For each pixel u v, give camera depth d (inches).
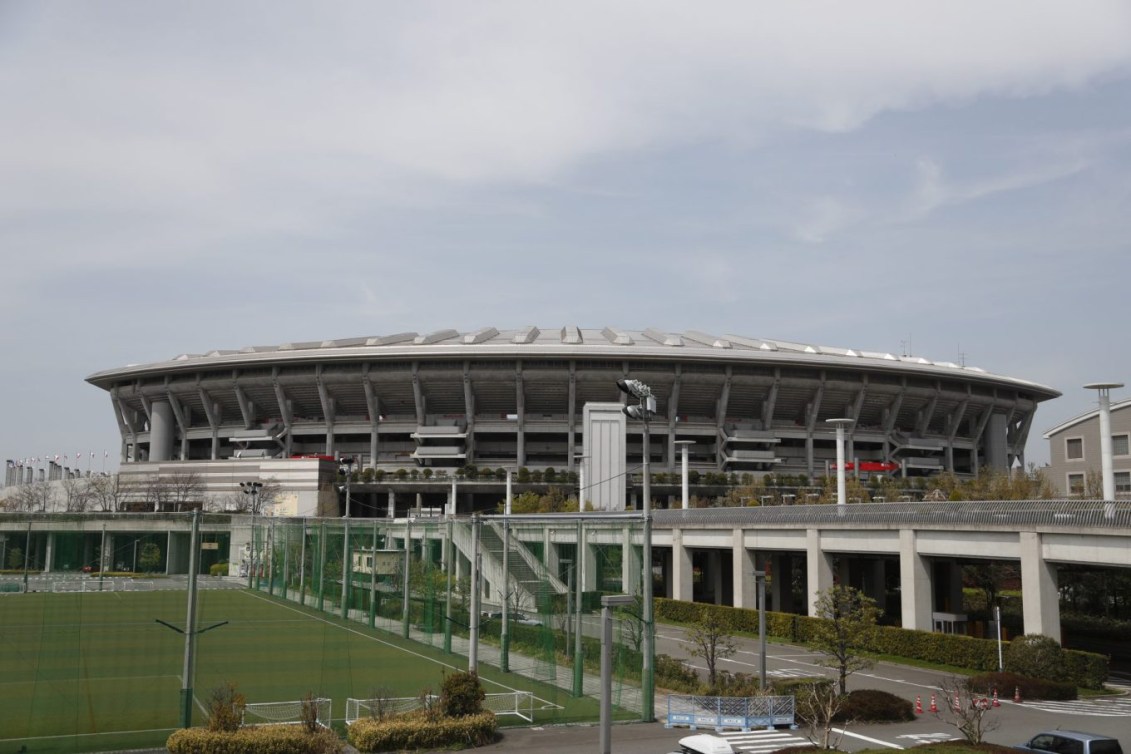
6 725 1060.5
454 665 1560.0
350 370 5231.3
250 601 2332.7
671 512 2687.0
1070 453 3595.0
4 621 1355.8
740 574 2348.7
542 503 3976.4
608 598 709.3
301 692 1309.1
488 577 1747.0
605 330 6190.9
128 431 6358.3
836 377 5285.4
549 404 5295.3
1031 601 1573.6
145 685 1305.4
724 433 5280.5
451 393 5290.4
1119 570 2249.0
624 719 1176.8
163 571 1879.9
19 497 5270.7
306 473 4904.0
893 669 1684.3
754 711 1170.6
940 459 5826.8
